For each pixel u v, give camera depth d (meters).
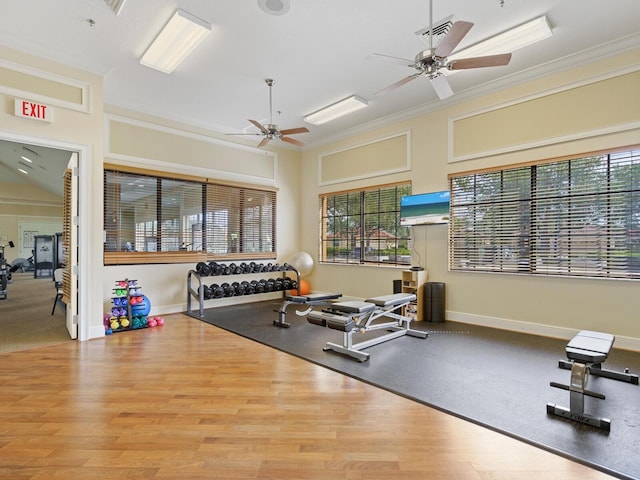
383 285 5.66
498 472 1.67
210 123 5.79
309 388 2.65
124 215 4.97
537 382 2.73
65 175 4.36
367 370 2.99
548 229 4.06
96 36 3.40
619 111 3.56
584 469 1.69
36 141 3.52
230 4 2.95
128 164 4.96
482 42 3.45
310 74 4.17
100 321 4.01
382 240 5.75
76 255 3.90
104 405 2.36
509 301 4.33
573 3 2.95
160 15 3.09
